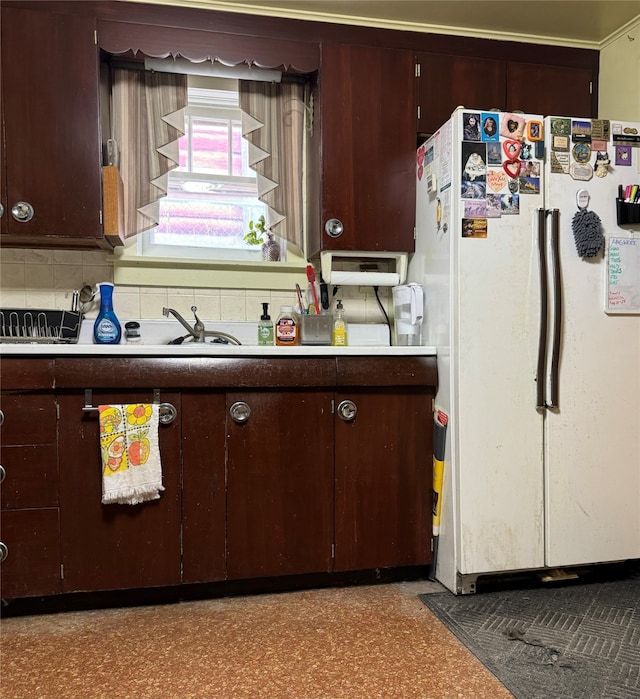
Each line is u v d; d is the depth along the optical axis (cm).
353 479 183
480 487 177
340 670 137
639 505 189
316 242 218
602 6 212
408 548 188
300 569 179
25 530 161
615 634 154
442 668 137
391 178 216
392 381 184
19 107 188
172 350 167
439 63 222
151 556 169
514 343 180
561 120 182
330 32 216
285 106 230
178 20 203
